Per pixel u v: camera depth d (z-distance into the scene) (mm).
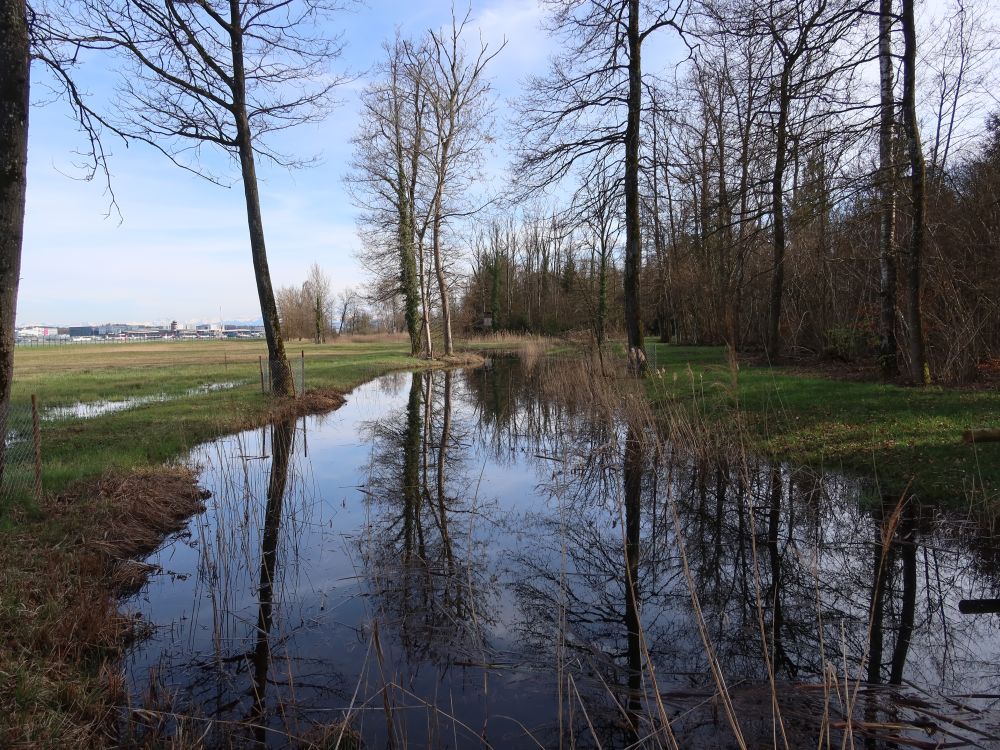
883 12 9484
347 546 5738
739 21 10164
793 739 2865
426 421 13242
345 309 84375
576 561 5426
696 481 7781
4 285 5348
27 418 7980
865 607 4398
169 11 10047
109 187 8156
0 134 5168
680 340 30500
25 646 3432
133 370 24734
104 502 5922
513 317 54094
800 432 8508
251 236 13547
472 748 2920
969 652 3707
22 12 5234
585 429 11352
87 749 2818
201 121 11695
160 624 4230
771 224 12078
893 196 10234
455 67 25531
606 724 3096
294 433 9602
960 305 10984
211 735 3049
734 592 4734
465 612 4371
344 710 3242
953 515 5590
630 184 14109
